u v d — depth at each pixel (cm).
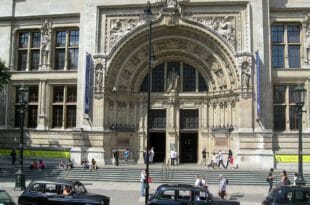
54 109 4822
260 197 3083
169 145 4691
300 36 4516
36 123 4831
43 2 4853
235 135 4284
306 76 4409
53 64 4856
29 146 4666
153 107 4769
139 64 4709
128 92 4684
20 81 4859
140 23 4472
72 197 2205
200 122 4703
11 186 3450
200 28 4397
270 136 4153
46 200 2203
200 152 4662
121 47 4475
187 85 4784
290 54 4525
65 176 3941
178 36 4544
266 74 4284
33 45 4941
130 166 4244
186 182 3775
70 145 4606
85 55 4478
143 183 3052
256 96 4225
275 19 4478
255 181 3738
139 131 4719
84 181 3847
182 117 4772
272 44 4516
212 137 4588
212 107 4678
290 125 4425
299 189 2030
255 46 4303
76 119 4638
